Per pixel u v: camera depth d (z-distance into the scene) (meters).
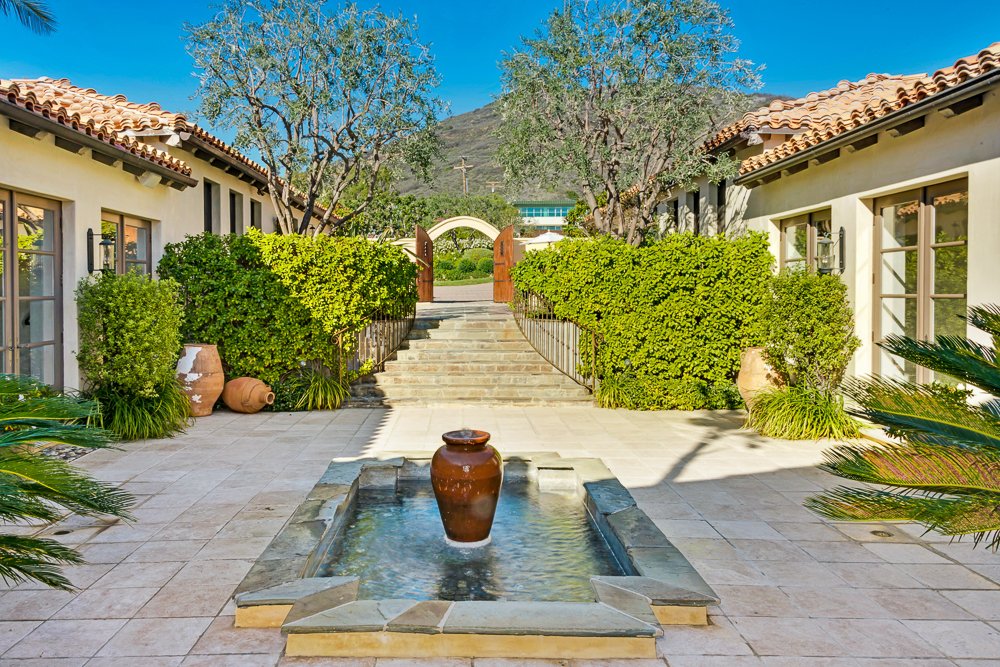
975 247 6.93
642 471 6.87
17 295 7.76
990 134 6.73
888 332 8.65
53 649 3.26
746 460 7.32
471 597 3.91
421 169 15.30
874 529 5.11
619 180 13.23
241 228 15.37
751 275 10.58
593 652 3.22
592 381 11.21
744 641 3.39
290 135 14.29
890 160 8.22
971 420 2.76
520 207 61.00
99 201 9.16
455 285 36.69
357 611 3.37
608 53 12.95
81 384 8.79
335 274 10.63
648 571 3.91
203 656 3.21
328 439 8.30
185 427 8.86
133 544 4.66
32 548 2.62
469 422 9.53
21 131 7.35
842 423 8.32
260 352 10.40
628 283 10.72
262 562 3.96
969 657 3.23
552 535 4.98
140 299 8.23
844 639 3.41
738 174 11.55
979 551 4.65
